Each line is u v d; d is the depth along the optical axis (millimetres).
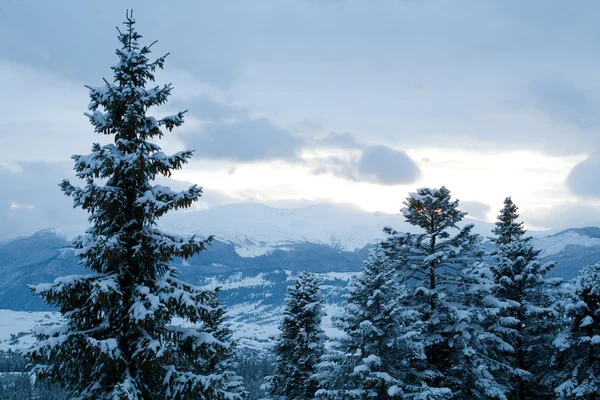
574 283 27984
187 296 12258
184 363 13180
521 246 30266
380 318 21672
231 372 29969
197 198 12789
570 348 27000
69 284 11500
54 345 11117
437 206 24828
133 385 11242
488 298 24109
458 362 22875
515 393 29344
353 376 21875
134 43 13117
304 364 32281
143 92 12781
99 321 12672
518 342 29438
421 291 23766
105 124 12891
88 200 12203
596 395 25578
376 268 23297
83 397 11867
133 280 12711
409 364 22078
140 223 12922
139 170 12398
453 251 23422
